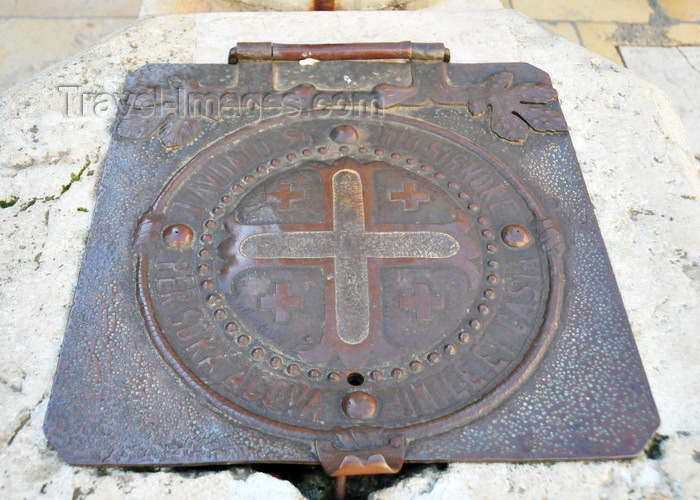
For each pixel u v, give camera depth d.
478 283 1.59
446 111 1.90
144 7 2.48
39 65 3.18
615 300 1.58
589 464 1.37
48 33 3.30
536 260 1.63
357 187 1.71
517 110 1.90
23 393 1.42
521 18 2.19
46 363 1.46
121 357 1.46
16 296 1.55
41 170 1.76
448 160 1.79
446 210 1.68
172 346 1.47
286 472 1.43
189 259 1.59
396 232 1.64
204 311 1.52
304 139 1.81
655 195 1.78
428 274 1.59
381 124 1.86
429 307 1.54
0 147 1.80
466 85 1.94
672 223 1.73
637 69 3.33
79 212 1.69
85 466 1.33
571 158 1.83
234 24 2.11
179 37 2.07
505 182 1.76
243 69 1.95
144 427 1.37
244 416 1.39
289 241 1.61
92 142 1.82
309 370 1.46
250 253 1.60
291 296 1.54
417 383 1.45
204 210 1.67
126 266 1.58
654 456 1.38
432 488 1.34
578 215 1.72
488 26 2.15
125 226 1.65
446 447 1.37
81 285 1.55
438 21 2.16
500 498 1.33
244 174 1.73
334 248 1.61
